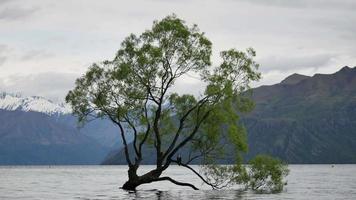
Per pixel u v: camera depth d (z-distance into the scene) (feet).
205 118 208.64
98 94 205.57
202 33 204.33
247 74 203.31
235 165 207.31
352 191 268.00
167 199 185.16
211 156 209.26
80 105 207.31
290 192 248.52
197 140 210.59
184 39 201.36
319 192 256.93
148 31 203.92
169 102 210.38
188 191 231.09
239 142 202.59
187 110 210.59
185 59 201.36
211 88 200.13
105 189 272.31
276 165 209.26
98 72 206.28
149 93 204.54
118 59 205.05
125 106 204.33
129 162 215.72
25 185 339.77
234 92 203.10
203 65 202.69
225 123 206.59
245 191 228.84
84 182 399.24
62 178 520.42
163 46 201.98
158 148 210.59
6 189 281.74
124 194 211.20
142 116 207.72
